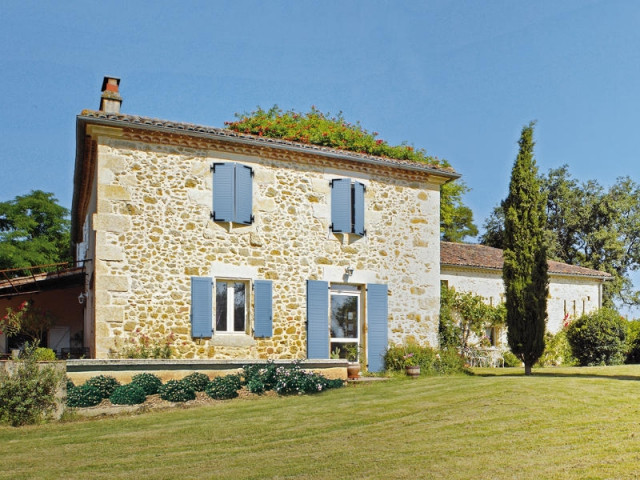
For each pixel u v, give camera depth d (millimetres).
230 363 12844
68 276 18312
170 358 13031
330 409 10516
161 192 13531
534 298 15734
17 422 9883
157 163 13570
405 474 6867
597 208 35906
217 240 13984
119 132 13219
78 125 12898
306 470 7133
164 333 13234
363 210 15898
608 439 7977
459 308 20469
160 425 9641
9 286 17938
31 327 19172
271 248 14594
